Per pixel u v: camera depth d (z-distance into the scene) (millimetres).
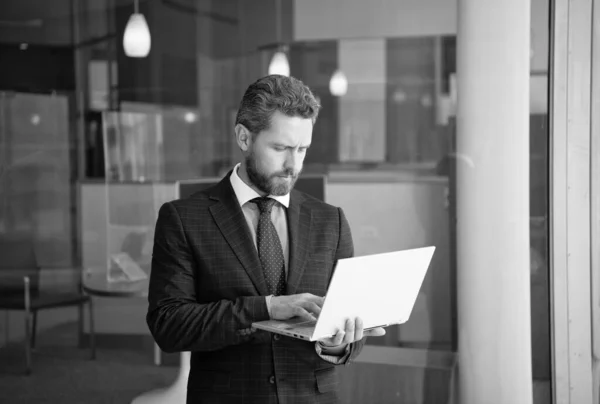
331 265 1675
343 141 2965
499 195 2920
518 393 2973
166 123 3000
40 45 2959
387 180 2957
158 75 2988
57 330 3012
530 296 2975
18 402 3004
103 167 2984
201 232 1607
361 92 2945
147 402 3035
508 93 2893
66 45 2963
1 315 3002
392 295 1502
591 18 2900
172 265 1594
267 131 1553
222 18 2992
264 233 1633
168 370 3041
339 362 1604
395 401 3031
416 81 2922
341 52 2947
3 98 2957
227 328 1491
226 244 1602
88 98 2979
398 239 2967
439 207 2947
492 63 2885
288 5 2963
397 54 2924
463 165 2924
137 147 2992
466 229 2941
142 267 3006
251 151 1594
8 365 3004
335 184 2973
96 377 3031
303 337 1387
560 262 2953
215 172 2996
